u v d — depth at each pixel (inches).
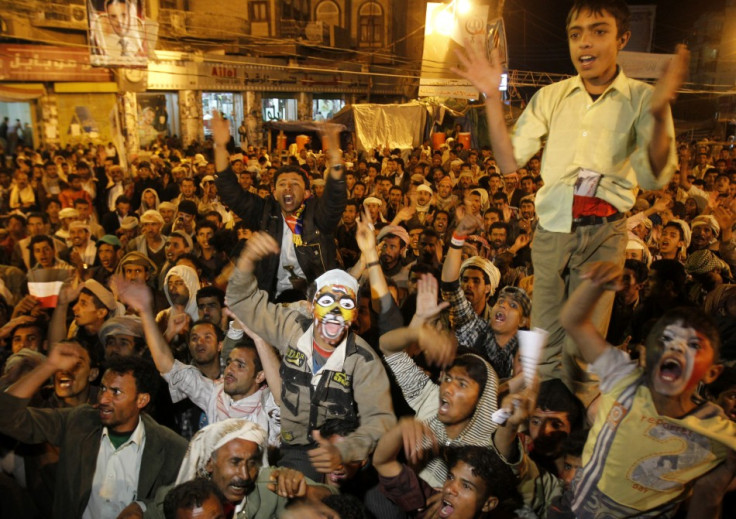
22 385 148.0
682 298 202.8
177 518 121.0
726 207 436.8
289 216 187.5
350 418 140.3
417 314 145.9
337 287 139.3
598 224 139.3
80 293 226.2
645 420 102.7
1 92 729.0
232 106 1166.3
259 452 138.8
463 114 1129.4
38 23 746.8
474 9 720.3
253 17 1318.9
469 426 141.3
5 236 348.5
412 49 1662.2
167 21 997.2
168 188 504.1
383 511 141.7
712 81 1654.8
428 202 442.9
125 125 908.0
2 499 150.7
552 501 123.7
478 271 211.9
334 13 1572.3
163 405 188.1
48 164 515.2
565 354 145.1
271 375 155.1
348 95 1460.4
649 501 104.6
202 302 218.1
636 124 134.8
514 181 489.7
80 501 149.5
